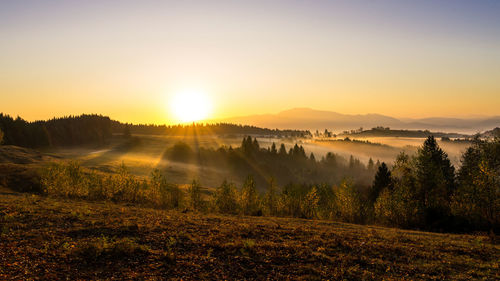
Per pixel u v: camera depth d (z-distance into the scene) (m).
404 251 18.50
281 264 15.20
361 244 19.69
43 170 57.88
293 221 32.22
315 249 18.06
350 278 13.91
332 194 56.19
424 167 42.69
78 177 51.38
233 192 52.97
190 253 15.98
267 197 56.56
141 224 21.42
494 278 14.41
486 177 33.25
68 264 13.42
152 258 14.80
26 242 15.67
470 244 21.45
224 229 22.00
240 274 13.73
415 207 38.28
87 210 25.34
